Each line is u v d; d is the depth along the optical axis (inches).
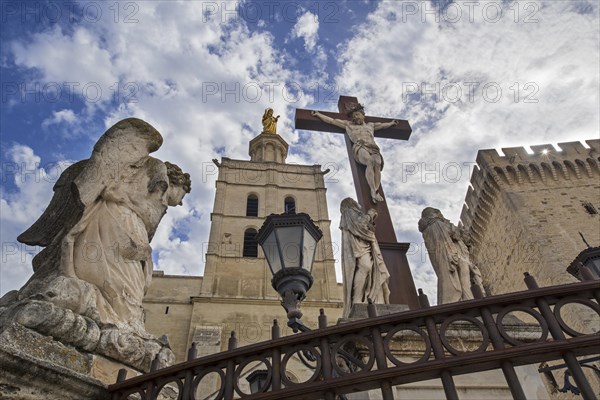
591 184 981.8
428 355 101.3
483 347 100.2
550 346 97.0
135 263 181.0
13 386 114.3
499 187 1007.0
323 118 380.5
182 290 1119.0
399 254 293.3
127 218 185.9
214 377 740.0
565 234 867.4
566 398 539.5
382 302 238.4
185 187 235.6
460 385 185.2
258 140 1793.8
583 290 105.0
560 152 1048.2
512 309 106.0
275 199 1453.0
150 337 169.3
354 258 250.8
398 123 395.5
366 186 338.3
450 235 279.7
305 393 101.3
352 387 101.6
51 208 198.8
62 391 123.0
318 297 1138.0
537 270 855.1
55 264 166.7
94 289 158.6
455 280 257.3
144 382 121.6
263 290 1123.9
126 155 197.2
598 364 322.3
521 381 187.5
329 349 108.8
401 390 181.3
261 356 112.5
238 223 1341.0
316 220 1392.7
